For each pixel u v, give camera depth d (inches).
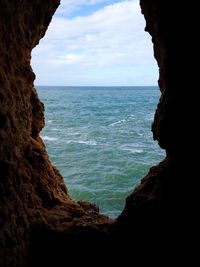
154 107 2834.6
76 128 1535.4
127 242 194.2
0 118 163.3
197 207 169.8
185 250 171.2
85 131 1433.3
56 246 205.2
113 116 2089.1
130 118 1962.4
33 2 203.5
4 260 158.7
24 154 205.0
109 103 3321.9
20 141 190.9
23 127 197.9
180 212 175.2
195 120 167.6
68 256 204.2
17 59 193.8
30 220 199.5
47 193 237.5
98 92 6525.6
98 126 1611.7
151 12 191.0
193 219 170.7
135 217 193.0
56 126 1600.6
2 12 167.9
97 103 3314.5
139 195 200.7
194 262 167.5
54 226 212.2
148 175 215.8
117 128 1539.1
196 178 170.6
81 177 741.3
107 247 202.2
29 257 194.1
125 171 792.9
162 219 180.5
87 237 207.8
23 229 185.9
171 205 178.5
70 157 935.7
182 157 176.9
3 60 171.9
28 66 210.4
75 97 4483.3
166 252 176.9
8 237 165.0
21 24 195.0
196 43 164.4
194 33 164.6
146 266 181.9
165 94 181.2
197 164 169.8
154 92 6505.9
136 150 1029.8
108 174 762.2
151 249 182.4
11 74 181.6
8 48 178.9
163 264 176.4
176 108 173.8
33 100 259.6
